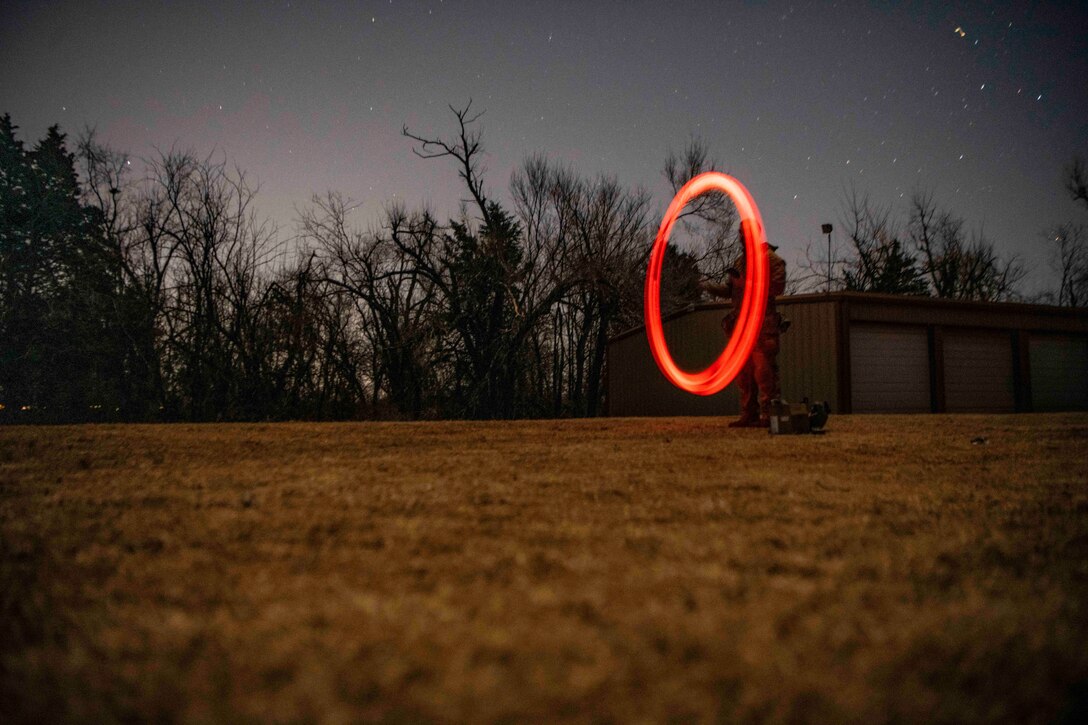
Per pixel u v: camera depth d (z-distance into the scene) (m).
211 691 1.18
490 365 33.00
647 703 1.12
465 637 1.42
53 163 36.97
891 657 1.31
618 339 33.16
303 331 31.91
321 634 1.45
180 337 33.28
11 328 34.69
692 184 9.59
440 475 4.18
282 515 2.87
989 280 50.19
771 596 1.70
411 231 33.53
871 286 49.56
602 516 2.82
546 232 38.06
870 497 3.29
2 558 2.16
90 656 1.35
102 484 3.88
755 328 8.46
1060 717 1.10
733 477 4.04
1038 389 27.72
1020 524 2.64
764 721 1.07
